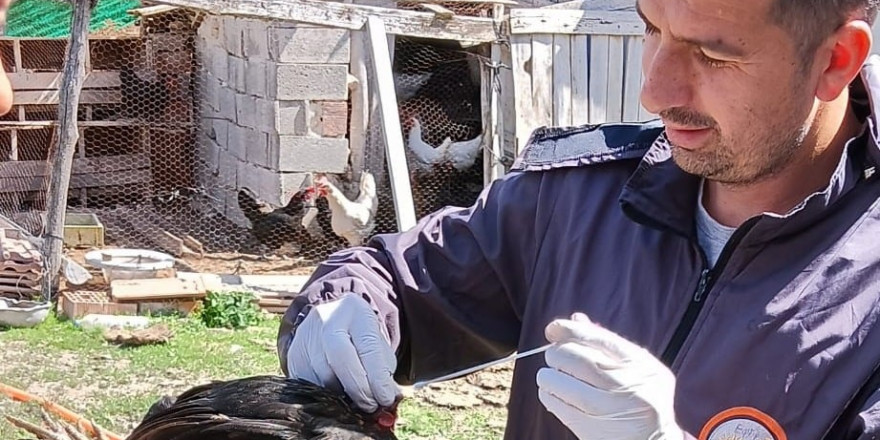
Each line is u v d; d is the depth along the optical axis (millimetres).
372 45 9766
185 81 13250
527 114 11141
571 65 11227
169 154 13156
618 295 2311
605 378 1929
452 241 2619
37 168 12414
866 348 1972
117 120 13000
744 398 2055
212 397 2021
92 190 12883
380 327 2344
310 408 1987
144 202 13023
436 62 12641
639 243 2307
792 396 2008
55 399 6910
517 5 11984
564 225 2461
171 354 7980
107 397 7051
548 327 2025
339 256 2656
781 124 1946
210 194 12961
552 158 2543
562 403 1977
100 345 8109
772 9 1829
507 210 2570
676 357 2170
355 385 2176
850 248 2047
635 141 2441
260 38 11461
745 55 1858
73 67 9102
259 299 9414
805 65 1906
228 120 12414
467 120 12805
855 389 1955
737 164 1989
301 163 11398
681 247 2242
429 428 6738
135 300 8922
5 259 9039
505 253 2566
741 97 1899
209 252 11680
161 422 1994
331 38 11227
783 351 2029
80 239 11352
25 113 12336
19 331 8375
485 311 2619
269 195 11602
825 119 2088
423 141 12430
